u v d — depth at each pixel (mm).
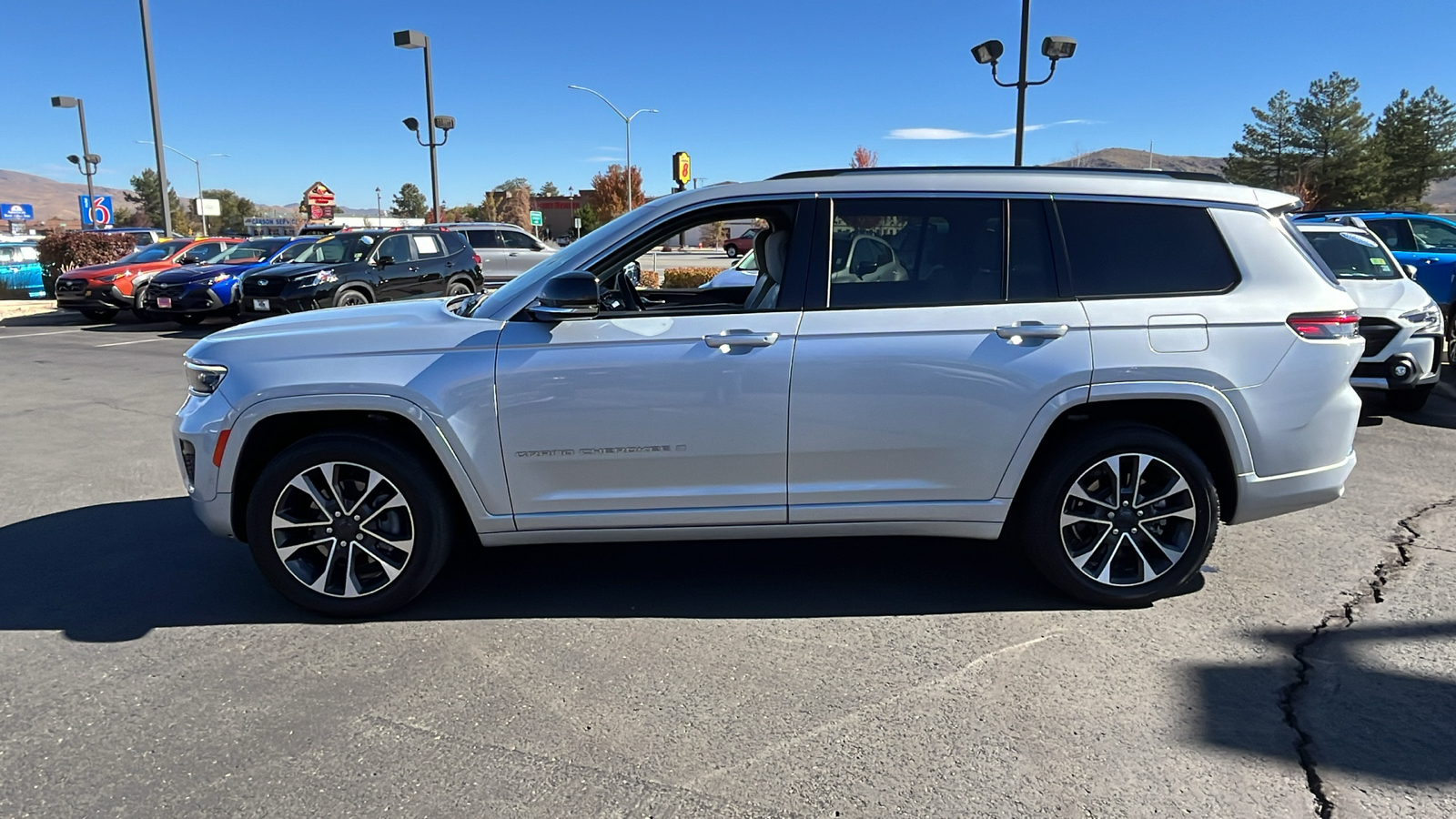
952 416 3754
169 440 7590
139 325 17891
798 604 4086
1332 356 3840
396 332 3834
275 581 3889
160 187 21812
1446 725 3027
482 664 3537
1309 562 4480
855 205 3857
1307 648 3584
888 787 2734
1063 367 3715
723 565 4590
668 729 3066
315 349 3807
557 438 3768
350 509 3863
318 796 2713
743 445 3773
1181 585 4047
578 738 3016
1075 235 3834
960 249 3834
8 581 4438
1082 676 3387
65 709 3221
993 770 2812
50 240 22359
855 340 3732
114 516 5500
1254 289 3834
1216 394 3746
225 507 3857
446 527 3906
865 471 3830
